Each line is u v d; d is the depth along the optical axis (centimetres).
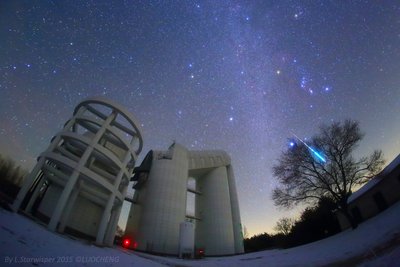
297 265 1881
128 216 4600
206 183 5531
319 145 3147
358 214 2972
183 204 4434
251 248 5475
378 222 2269
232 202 5466
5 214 1764
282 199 3238
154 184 4422
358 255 1598
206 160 5581
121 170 2816
